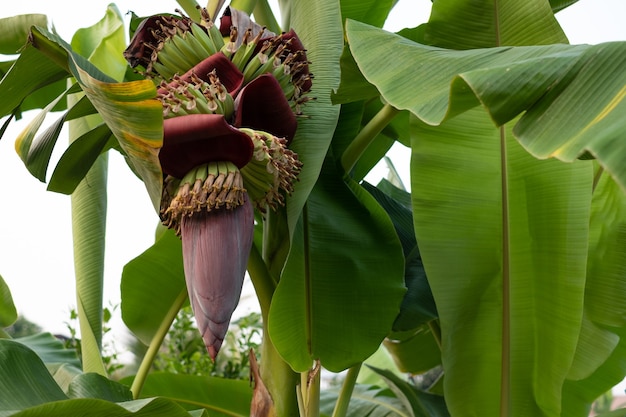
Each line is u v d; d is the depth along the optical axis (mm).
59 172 2348
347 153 2553
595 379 3018
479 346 2381
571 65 1475
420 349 3549
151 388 3158
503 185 2381
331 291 2342
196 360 3826
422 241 2344
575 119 1374
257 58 2000
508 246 2363
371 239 2482
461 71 1685
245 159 1821
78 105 2244
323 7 2391
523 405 2350
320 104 2213
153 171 1697
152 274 2959
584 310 2717
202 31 2051
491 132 2428
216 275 1712
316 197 2502
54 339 3193
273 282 2416
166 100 1839
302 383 2326
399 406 3295
